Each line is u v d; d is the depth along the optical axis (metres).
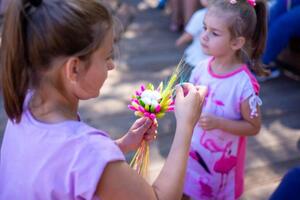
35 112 0.98
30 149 0.94
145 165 1.35
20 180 0.95
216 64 1.74
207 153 1.78
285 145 2.78
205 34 1.68
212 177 1.81
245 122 1.69
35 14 0.87
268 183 2.38
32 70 0.93
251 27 1.65
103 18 0.92
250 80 1.66
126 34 5.28
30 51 0.89
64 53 0.88
